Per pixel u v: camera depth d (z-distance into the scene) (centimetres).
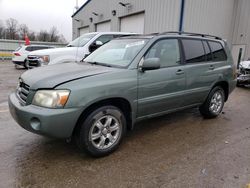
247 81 881
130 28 1672
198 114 521
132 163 300
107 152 316
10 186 247
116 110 317
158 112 378
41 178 262
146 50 351
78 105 272
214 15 1412
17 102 295
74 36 2786
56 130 266
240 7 1540
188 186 254
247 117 513
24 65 1469
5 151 321
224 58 499
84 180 261
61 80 276
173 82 380
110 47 411
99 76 296
